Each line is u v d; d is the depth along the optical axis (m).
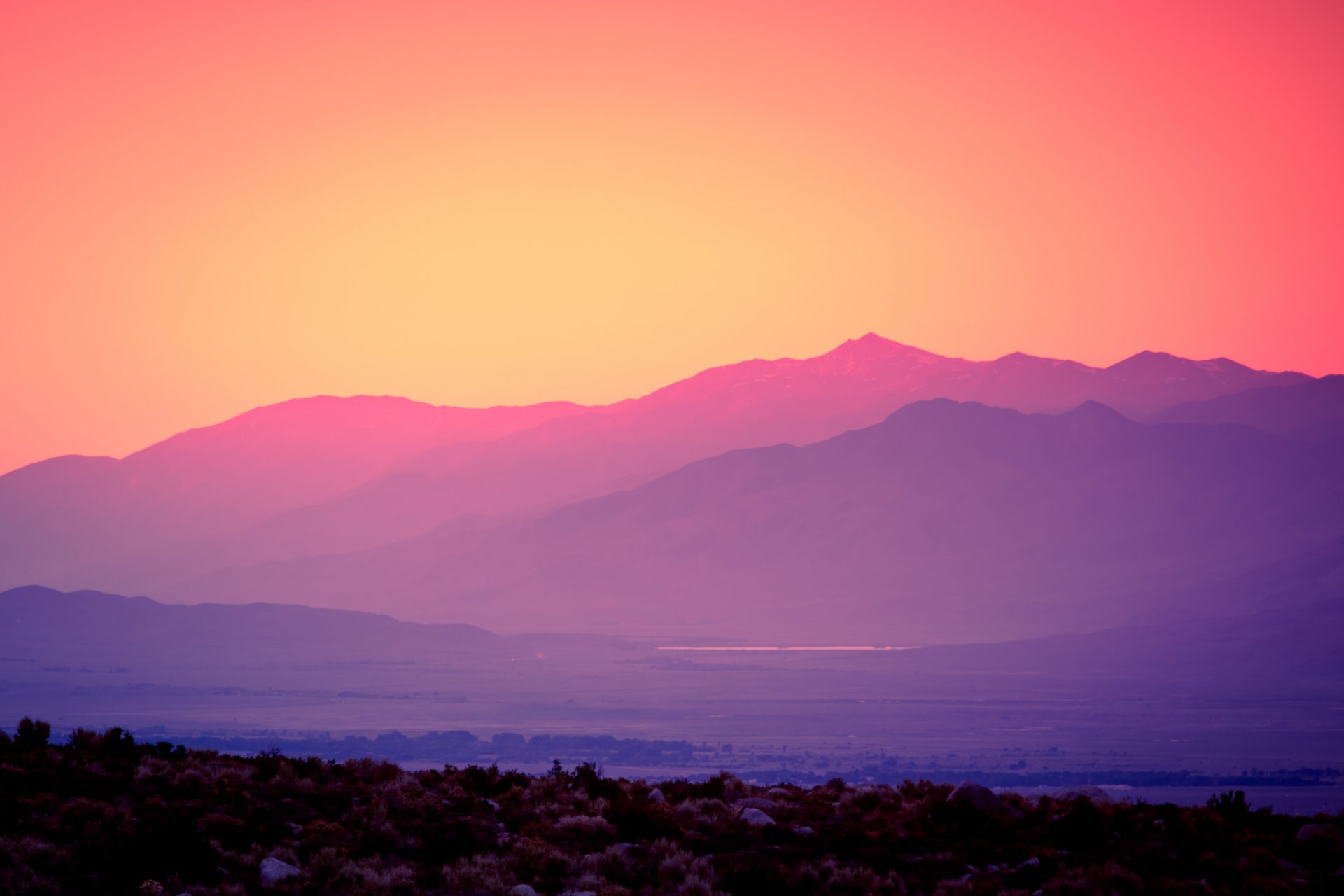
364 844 106.38
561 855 104.62
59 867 94.12
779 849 112.19
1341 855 112.50
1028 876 105.38
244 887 93.94
